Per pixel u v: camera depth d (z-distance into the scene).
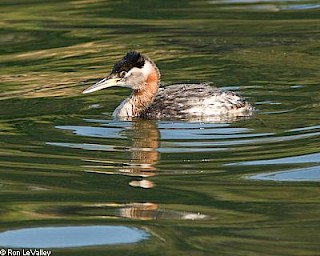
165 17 28.70
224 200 13.45
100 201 13.48
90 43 25.69
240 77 21.44
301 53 23.70
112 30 27.22
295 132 16.91
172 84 20.88
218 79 21.34
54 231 12.43
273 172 14.71
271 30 26.69
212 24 27.64
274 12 29.11
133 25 27.78
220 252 11.63
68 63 23.55
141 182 14.28
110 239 12.13
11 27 27.84
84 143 16.50
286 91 20.00
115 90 20.70
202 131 17.22
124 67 18.73
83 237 12.23
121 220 12.79
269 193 13.77
